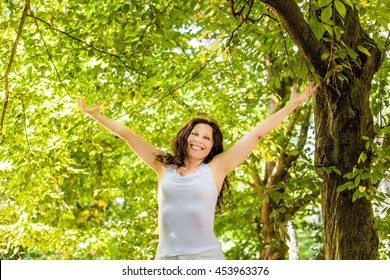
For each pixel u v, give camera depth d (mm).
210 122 5039
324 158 6527
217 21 6922
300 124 14242
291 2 5594
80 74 9305
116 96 9406
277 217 6738
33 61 8297
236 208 15531
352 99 6383
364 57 6434
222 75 8578
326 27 4863
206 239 4492
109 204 16703
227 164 4848
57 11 8227
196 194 4523
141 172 12961
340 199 6383
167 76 10266
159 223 4637
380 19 4922
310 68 5539
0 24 7191
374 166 6055
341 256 6297
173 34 8656
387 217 11258
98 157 14797
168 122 11391
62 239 11477
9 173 9008
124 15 8078
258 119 12281
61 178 9586
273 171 12961
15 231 10461
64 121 9555
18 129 8516
